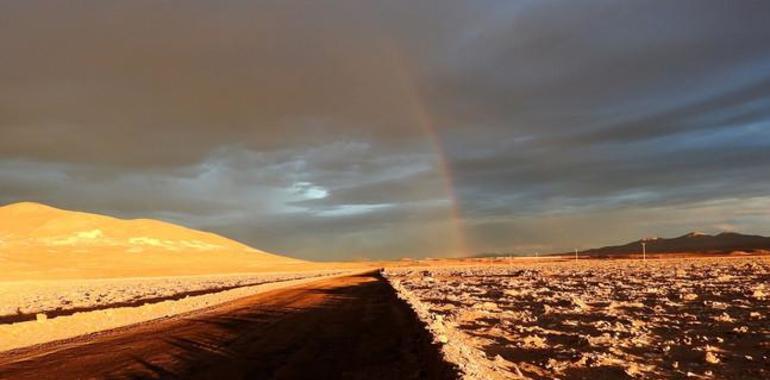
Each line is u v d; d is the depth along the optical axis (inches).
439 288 2082.9
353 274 4950.8
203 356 689.0
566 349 652.1
